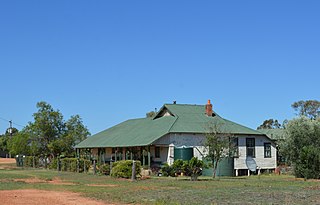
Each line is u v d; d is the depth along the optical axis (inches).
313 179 1445.6
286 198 818.2
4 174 1721.2
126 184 1238.9
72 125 2773.1
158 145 1788.9
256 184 1211.2
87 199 842.8
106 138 2170.3
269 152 2017.7
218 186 1146.0
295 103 3425.2
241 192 948.6
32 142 2709.2
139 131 2004.2
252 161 1956.2
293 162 1676.9
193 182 1307.8
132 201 797.2
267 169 1999.3
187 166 1446.9
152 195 896.3
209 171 1763.0
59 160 2133.4
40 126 2672.2
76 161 1940.2
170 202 756.0
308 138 1665.8
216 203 742.5
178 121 1911.9
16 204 758.5
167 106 2060.8
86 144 2249.0
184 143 1831.9
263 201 771.4
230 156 1542.8
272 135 2240.4
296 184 1200.8
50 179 1446.9
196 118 1977.1
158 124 1977.1
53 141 2640.3
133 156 1979.6
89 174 1745.8
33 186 1159.0
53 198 861.2
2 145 4478.3
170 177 1578.5
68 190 1043.3
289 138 1685.5
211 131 1552.7
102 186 1168.2
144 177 1514.5
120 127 2299.5
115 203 775.7
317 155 1471.5
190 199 811.4
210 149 1510.8
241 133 1923.0
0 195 915.4
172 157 1798.7
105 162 2166.6
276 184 1205.1
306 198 819.4
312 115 3363.7
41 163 2479.1
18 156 2677.2
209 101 2043.6
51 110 2738.7
